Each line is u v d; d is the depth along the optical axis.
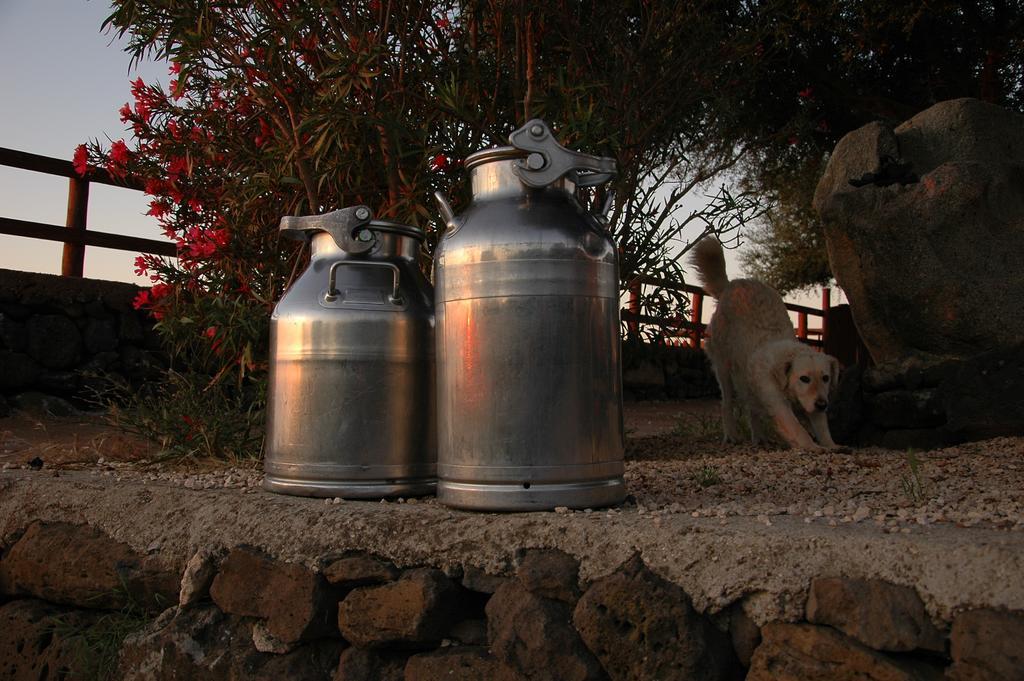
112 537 2.95
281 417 2.79
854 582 1.85
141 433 4.13
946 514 2.26
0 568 3.22
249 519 2.63
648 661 2.00
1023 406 4.74
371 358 2.71
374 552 2.41
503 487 2.37
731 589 1.97
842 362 14.16
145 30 3.83
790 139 6.55
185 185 4.54
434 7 4.38
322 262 2.86
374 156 4.08
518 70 4.29
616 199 4.57
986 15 10.28
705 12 5.58
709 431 6.17
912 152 5.80
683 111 4.96
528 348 2.37
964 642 1.71
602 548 2.14
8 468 3.61
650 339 5.02
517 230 2.40
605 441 2.45
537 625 2.14
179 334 4.30
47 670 2.94
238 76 3.91
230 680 2.53
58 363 7.23
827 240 5.78
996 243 5.13
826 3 8.99
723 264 6.17
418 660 2.32
